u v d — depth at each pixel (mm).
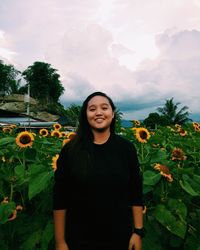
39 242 2795
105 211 2363
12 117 31047
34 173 2754
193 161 3904
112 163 2424
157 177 2746
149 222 2840
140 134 3559
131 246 2449
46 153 3707
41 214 2984
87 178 2367
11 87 94250
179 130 5848
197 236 2969
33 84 93312
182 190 2971
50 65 97125
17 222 2969
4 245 2889
